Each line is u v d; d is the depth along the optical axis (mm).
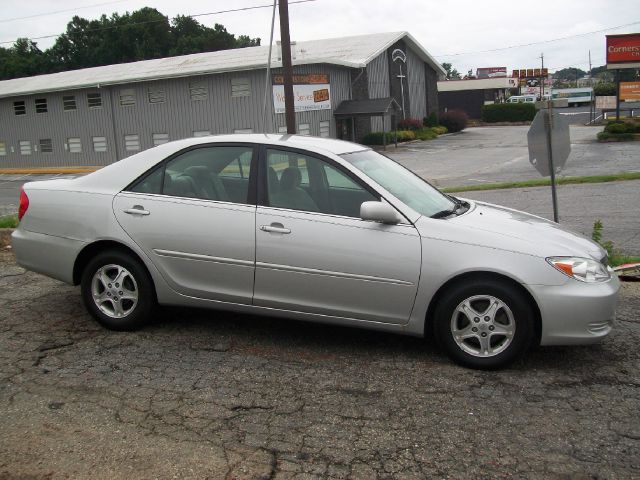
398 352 4949
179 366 4684
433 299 4680
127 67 41875
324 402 4113
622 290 6496
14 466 3375
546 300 4418
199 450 3533
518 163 28250
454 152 36719
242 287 5004
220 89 34344
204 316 5789
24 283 6871
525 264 4441
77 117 38812
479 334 4578
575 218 11211
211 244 5000
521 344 4500
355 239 4695
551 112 7566
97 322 5543
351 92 40812
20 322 5633
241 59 36750
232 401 4125
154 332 5379
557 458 3451
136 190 5305
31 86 41000
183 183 5207
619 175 18344
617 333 5324
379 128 45656
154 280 5207
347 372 4582
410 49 50844
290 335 5320
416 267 4590
